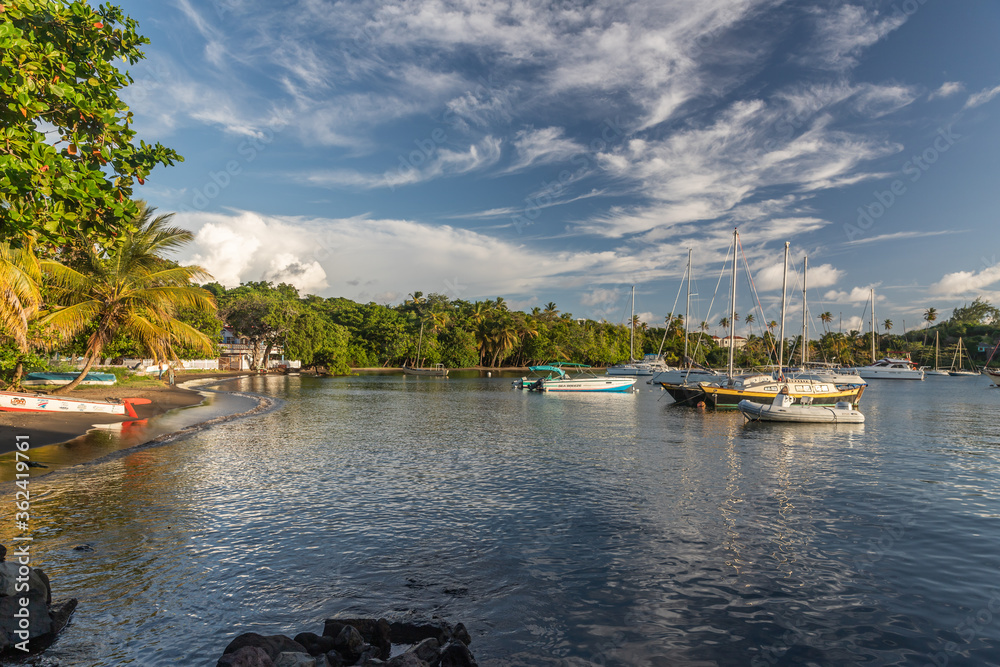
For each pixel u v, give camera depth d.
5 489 12.76
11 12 8.93
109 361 49.59
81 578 7.80
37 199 8.43
